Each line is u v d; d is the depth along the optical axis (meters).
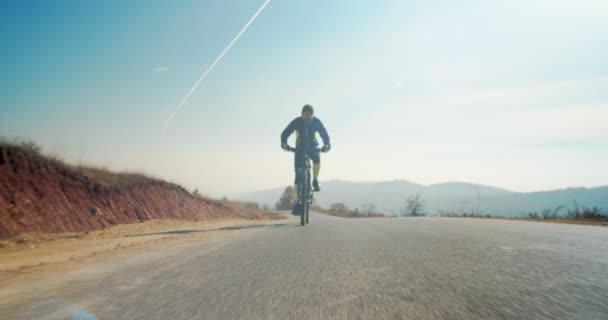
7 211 11.24
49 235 10.75
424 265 3.39
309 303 2.25
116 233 11.05
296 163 9.52
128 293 2.73
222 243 5.88
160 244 6.38
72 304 2.50
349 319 1.92
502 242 4.96
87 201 14.46
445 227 7.56
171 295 2.60
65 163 15.02
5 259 5.93
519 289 2.45
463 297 2.28
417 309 2.06
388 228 7.44
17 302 2.67
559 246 4.54
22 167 12.78
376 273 3.10
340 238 5.80
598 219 13.52
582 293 2.33
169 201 20.20
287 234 6.77
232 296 2.49
